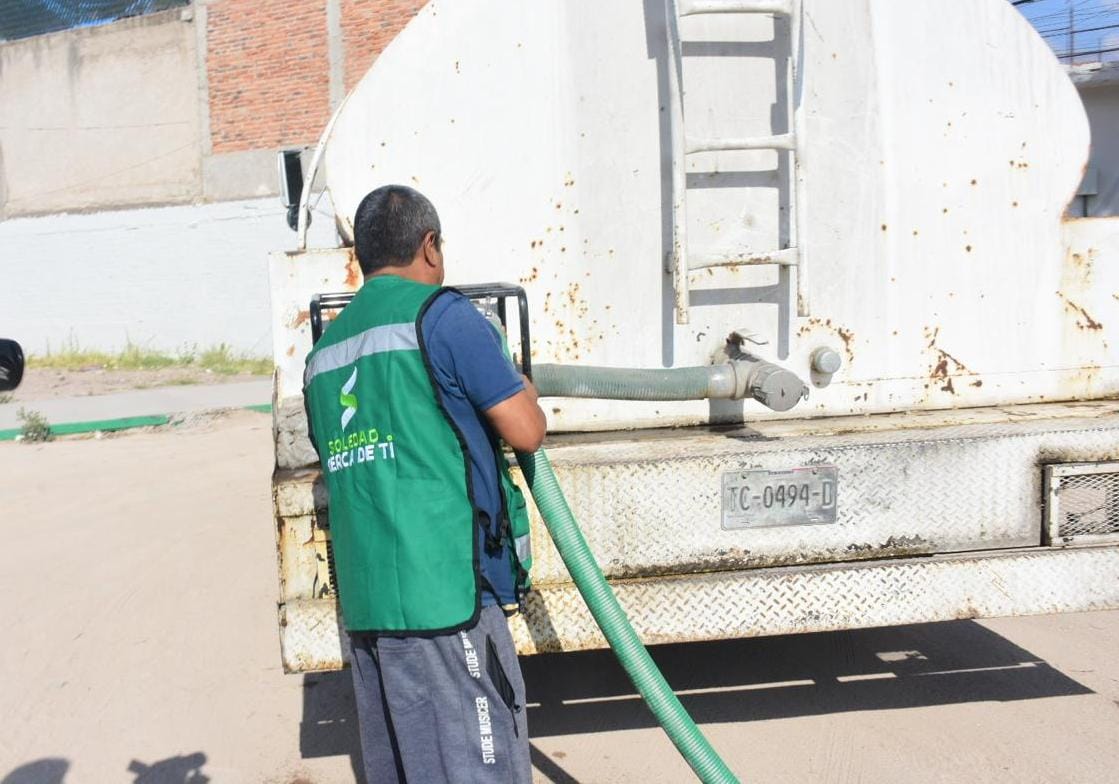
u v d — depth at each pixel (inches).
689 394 131.2
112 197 706.2
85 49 698.2
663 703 114.3
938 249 142.3
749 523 127.2
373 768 107.9
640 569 126.2
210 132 685.9
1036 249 143.6
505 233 138.2
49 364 678.5
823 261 140.8
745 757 141.3
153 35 686.5
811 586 126.3
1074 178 142.8
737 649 180.1
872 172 140.1
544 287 139.0
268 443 381.7
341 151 136.4
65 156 711.1
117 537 261.6
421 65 136.0
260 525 267.4
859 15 137.9
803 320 141.6
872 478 128.4
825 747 143.5
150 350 704.4
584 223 138.2
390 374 98.0
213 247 687.7
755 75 137.6
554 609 124.6
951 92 140.1
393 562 96.8
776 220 139.9
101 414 453.7
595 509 125.1
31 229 716.0
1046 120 141.7
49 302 722.2
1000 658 171.9
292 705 165.5
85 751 152.0
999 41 140.1
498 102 136.6
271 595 215.5
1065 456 130.0
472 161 137.2
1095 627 183.9
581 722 154.3
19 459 371.2
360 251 107.3
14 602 216.5
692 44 136.2
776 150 137.9
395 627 96.8
